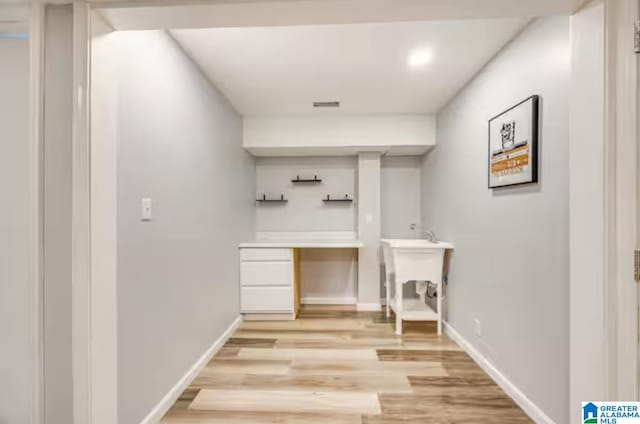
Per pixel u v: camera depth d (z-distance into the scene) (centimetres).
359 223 402
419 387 214
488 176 229
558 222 160
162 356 187
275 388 213
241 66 242
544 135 171
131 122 158
